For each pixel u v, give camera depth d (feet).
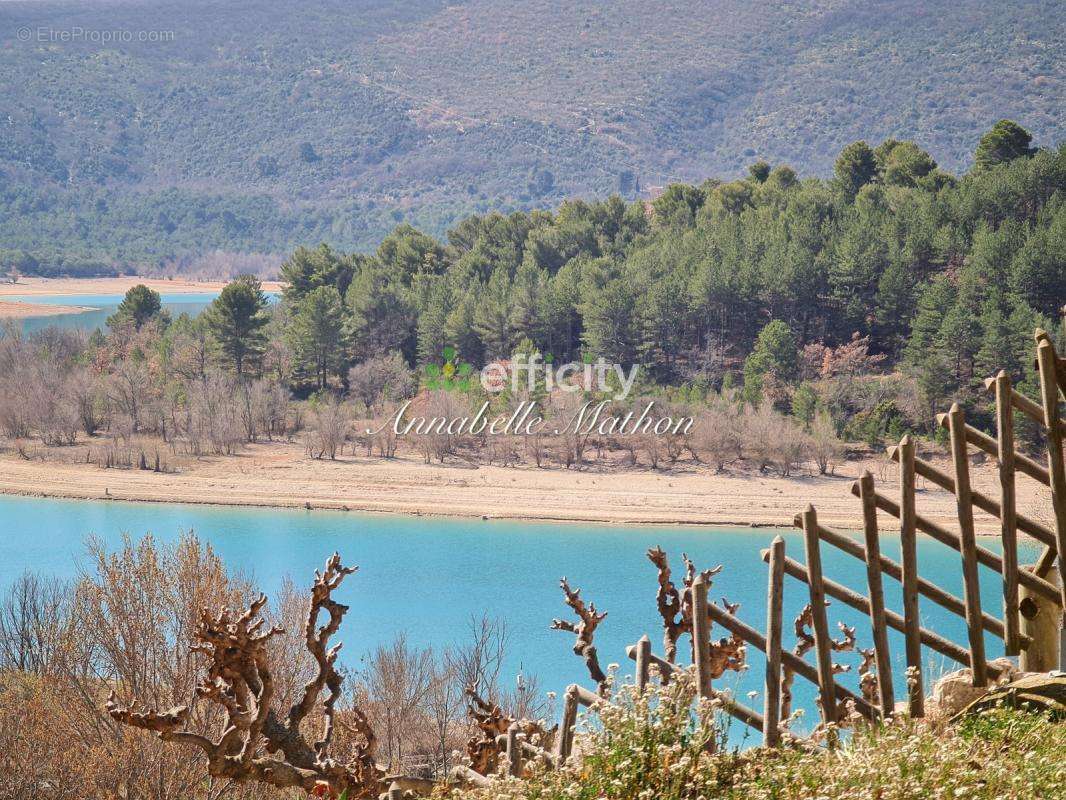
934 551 356.38
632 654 50.14
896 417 583.99
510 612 339.57
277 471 578.25
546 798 40.24
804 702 137.39
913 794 35.32
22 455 602.85
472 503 521.24
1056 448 44.88
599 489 542.16
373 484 555.28
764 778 38.70
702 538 461.37
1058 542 44.83
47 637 156.87
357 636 309.63
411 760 169.07
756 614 285.43
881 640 44.04
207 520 494.18
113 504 523.29
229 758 53.06
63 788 131.64
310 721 132.16
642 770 39.63
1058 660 46.47
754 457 568.41
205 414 626.64
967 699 45.91
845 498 506.48
